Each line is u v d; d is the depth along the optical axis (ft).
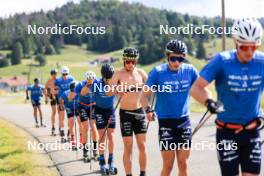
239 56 24.06
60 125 73.41
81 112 54.24
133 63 40.50
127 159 40.83
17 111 148.25
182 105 33.73
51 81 78.33
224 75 24.41
